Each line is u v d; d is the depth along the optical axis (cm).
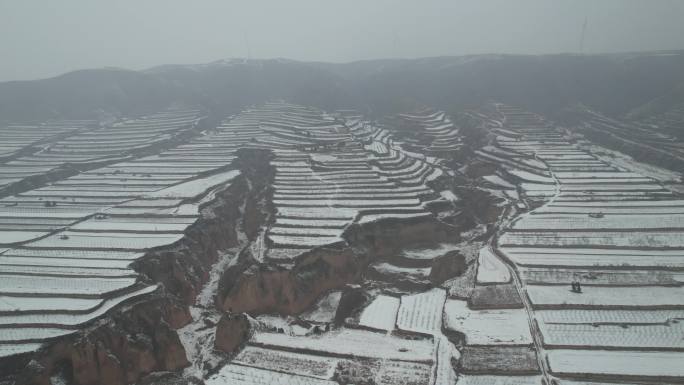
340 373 3759
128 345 4022
